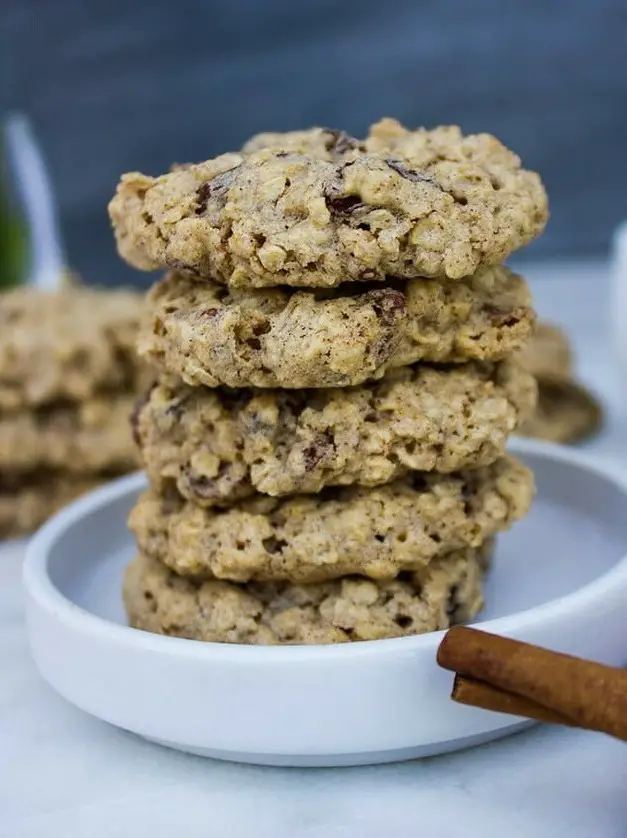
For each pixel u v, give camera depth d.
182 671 0.23
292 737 0.23
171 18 1.01
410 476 0.25
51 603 0.25
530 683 0.22
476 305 0.25
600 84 0.94
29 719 0.26
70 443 0.36
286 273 0.23
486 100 0.96
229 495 0.25
